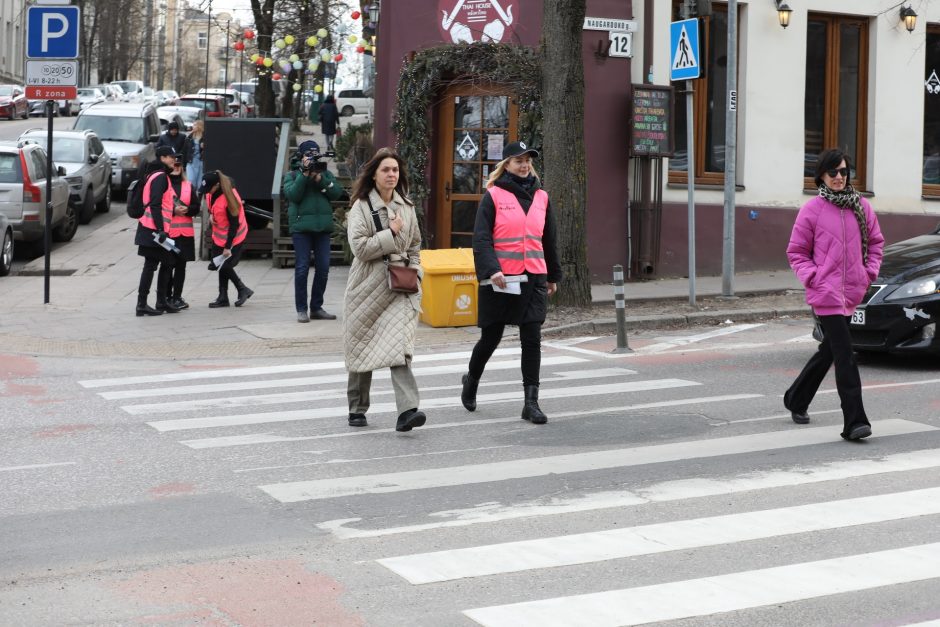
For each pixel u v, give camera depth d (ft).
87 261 111.04
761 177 103.45
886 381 57.47
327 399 54.75
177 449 44.50
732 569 30.12
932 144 113.29
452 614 26.99
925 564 30.53
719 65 101.60
